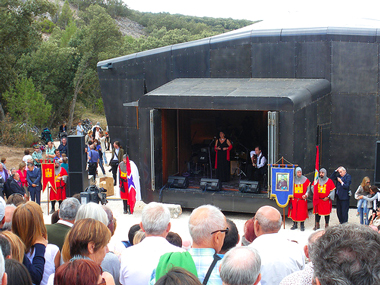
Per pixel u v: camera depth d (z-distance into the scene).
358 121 12.48
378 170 11.12
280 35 12.59
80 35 42.53
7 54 31.91
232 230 3.83
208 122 16.08
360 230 1.80
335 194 10.41
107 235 3.46
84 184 12.52
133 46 56.56
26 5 29.64
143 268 3.67
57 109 41.91
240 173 13.84
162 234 3.92
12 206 4.79
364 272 1.67
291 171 10.36
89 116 51.31
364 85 12.33
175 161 13.93
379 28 12.12
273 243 3.99
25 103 31.95
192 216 3.34
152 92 11.98
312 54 12.47
